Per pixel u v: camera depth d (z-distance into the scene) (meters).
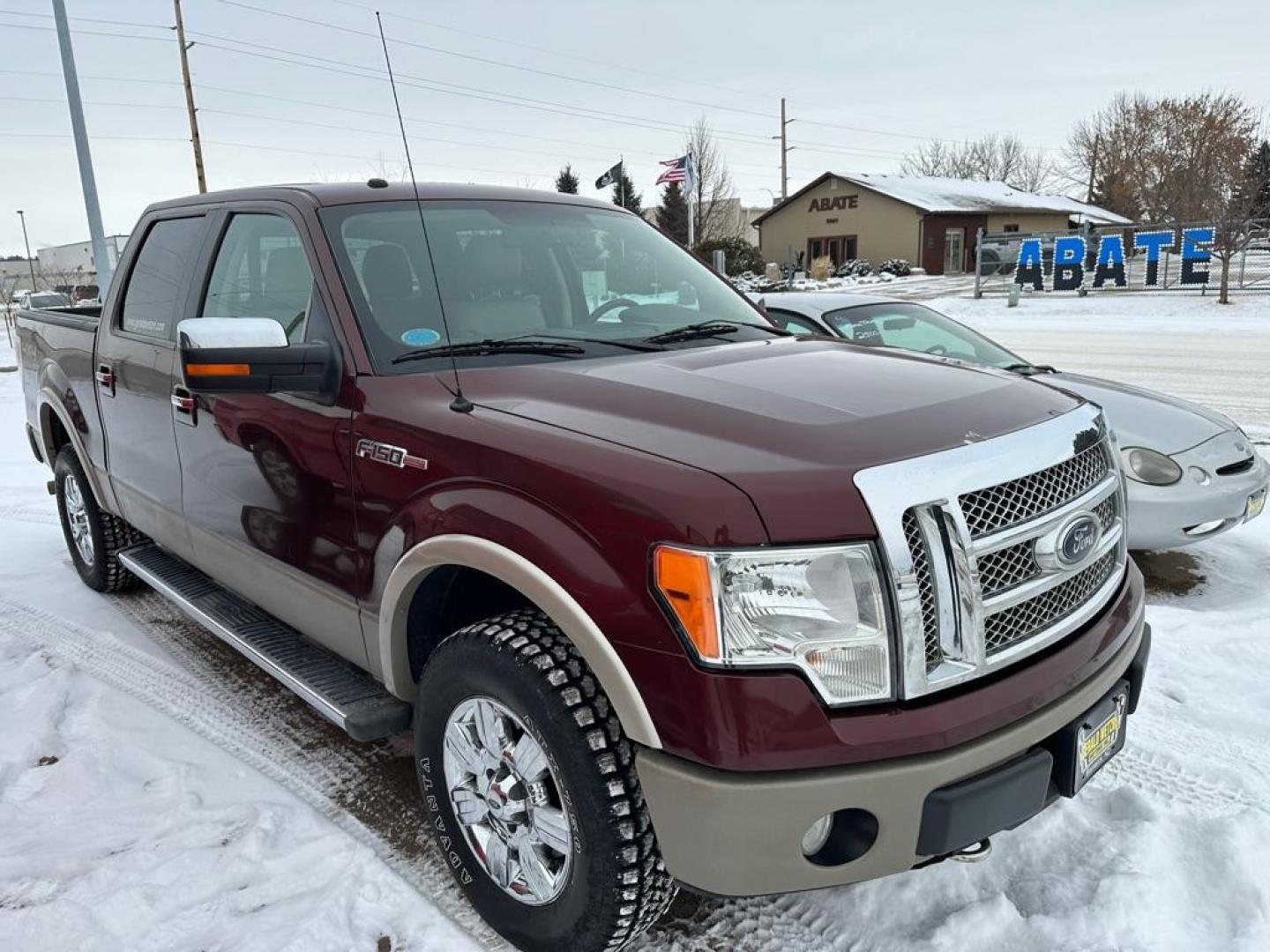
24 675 4.10
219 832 2.94
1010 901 2.51
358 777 3.28
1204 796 2.98
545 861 2.30
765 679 1.88
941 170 83.69
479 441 2.31
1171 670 3.86
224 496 3.37
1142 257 34.88
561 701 2.12
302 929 2.46
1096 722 2.27
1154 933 2.37
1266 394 10.52
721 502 1.91
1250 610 4.45
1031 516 2.14
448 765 2.49
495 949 2.43
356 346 2.75
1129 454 4.80
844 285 38.56
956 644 2.01
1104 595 2.41
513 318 3.07
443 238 3.18
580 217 3.68
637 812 2.07
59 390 4.77
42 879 2.73
